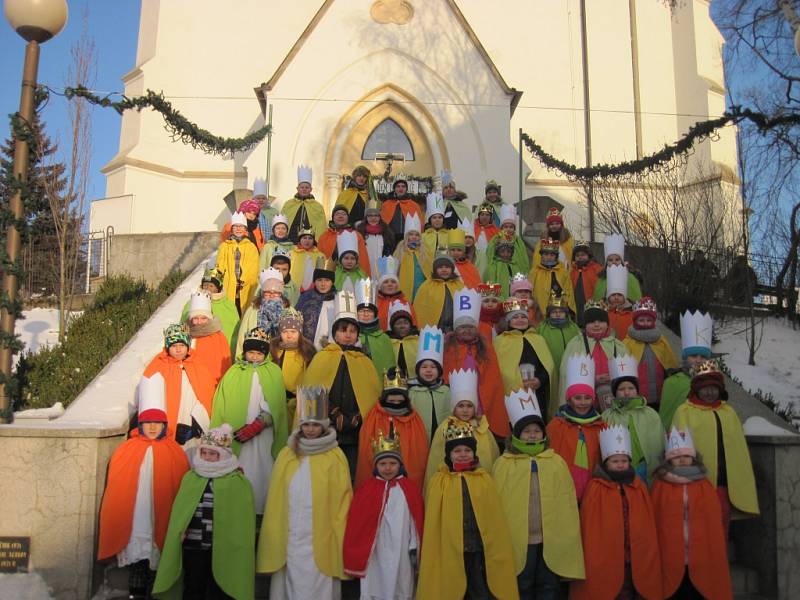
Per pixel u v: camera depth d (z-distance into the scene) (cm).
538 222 1367
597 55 2091
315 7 2075
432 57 1808
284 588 522
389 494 527
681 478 546
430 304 825
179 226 1988
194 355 671
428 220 1052
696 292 1202
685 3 2103
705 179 1467
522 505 531
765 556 600
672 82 2097
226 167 2014
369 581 513
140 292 1227
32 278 1542
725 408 609
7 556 538
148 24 2070
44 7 670
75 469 547
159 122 1981
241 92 2034
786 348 1180
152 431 554
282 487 531
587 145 1983
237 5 2067
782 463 603
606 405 658
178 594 518
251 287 910
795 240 1348
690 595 544
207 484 522
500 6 2092
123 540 528
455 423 552
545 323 790
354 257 899
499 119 1783
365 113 1789
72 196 1423
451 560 505
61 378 942
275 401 631
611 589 519
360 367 659
